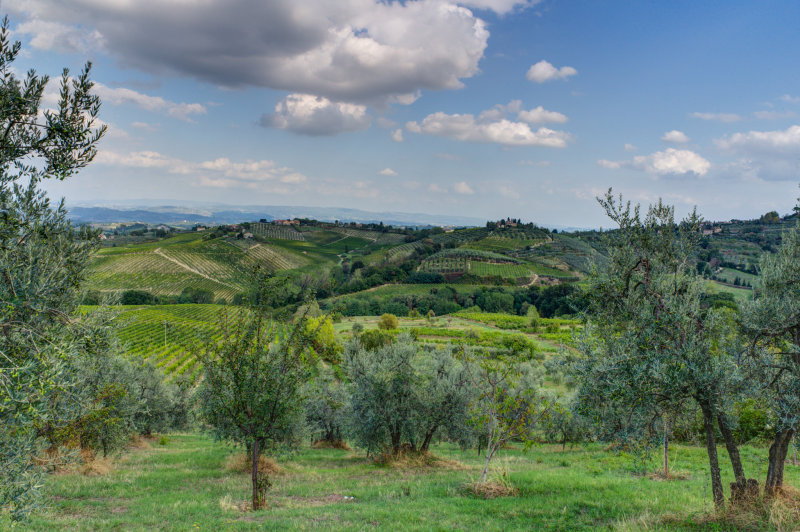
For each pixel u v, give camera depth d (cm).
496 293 14500
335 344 6159
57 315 872
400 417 2212
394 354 2270
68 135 762
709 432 1043
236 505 1372
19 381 662
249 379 1322
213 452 2628
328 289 15138
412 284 17312
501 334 8688
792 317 954
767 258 1055
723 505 1020
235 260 19438
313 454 2727
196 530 1059
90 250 948
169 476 1833
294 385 1373
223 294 16050
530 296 14712
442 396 2244
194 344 1338
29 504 750
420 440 2344
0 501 705
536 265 19625
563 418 2681
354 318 12475
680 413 1066
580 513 1189
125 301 13888
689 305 1018
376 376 2200
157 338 9031
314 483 1731
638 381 962
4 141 731
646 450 1053
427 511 1209
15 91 734
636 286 1087
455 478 1798
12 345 716
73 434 1210
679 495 1360
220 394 1320
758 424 2245
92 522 1124
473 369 2172
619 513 1161
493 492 1434
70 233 908
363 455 2664
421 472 1983
